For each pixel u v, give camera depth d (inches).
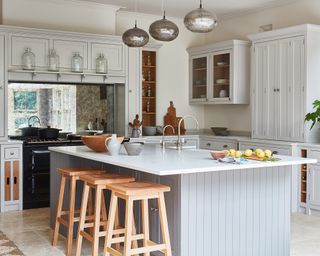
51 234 182.2
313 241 174.9
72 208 156.4
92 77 254.2
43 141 231.5
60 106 259.3
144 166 124.5
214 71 285.4
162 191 127.6
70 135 254.8
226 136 279.1
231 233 138.3
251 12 277.9
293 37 229.1
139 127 267.0
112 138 156.2
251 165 128.5
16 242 170.2
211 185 133.9
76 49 246.4
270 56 242.5
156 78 291.9
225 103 276.1
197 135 291.3
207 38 315.3
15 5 238.5
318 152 211.6
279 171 147.9
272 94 241.8
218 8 270.1
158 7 268.8
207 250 133.8
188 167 122.4
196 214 131.6
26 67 231.1
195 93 304.5
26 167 226.1
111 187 130.6
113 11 265.7
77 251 150.6
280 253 148.4
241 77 272.5
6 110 226.8
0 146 218.5
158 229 143.1
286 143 223.9
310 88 223.8
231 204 137.9
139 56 268.8
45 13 245.9
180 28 306.7
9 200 222.5
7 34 226.8
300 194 224.2
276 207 147.5
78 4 253.8
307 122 223.6
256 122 252.4
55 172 190.1
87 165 181.2
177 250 130.9
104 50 255.6
